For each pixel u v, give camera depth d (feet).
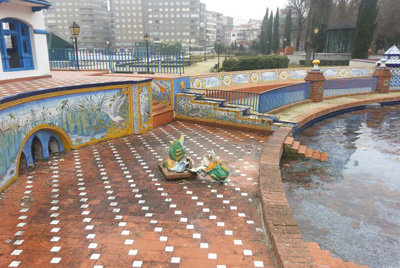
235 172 23.85
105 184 21.48
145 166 24.93
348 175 26.68
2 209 17.97
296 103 52.19
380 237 17.69
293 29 209.97
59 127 26.99
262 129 35.40
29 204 18.57
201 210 18.08
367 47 131.03
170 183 21.74
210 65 145.28
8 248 14.40
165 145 30.55
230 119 37.17
